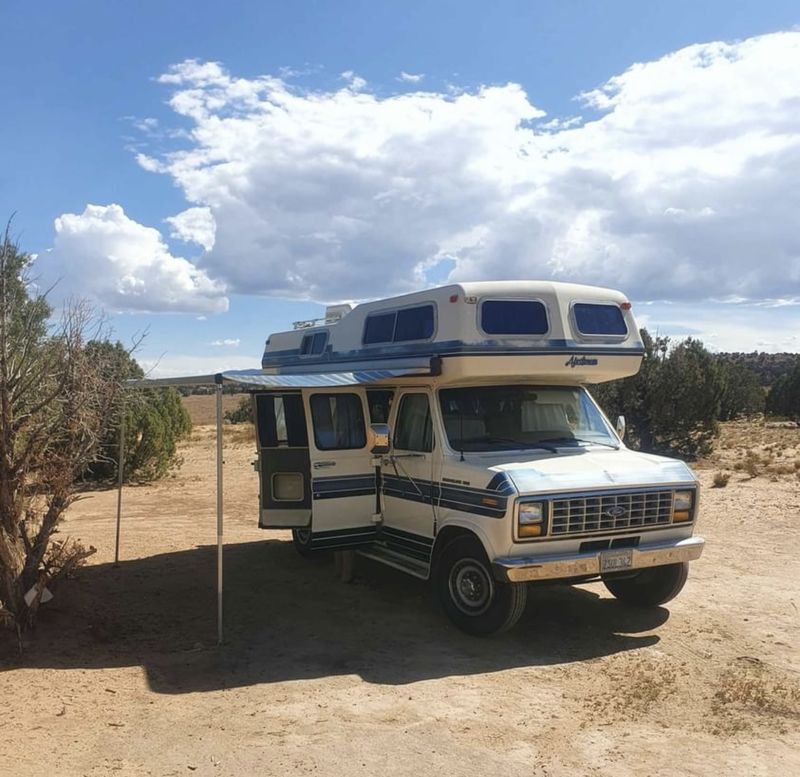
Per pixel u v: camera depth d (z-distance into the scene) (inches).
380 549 309.4
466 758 173.5
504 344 268.8
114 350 269.1
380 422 311.3
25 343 250.7
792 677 227.1
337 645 253.1
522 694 212.2
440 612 290.7
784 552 394.9
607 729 190.2
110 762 168.4
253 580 338.3
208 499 594.9
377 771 166.9
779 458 882.1
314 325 392.8
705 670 232.8
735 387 1868.8
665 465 271.1
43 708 195.5
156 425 697.6
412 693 212.1
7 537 243.6
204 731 185.6
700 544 265.9
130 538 431.5
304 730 186.9
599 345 285.4
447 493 266.2
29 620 244.8
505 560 237.6
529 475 244.8
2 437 238.5
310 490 300.2
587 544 249.6
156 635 261.7
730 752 178.2
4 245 244.8
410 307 295.6
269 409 312.7
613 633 266.7
